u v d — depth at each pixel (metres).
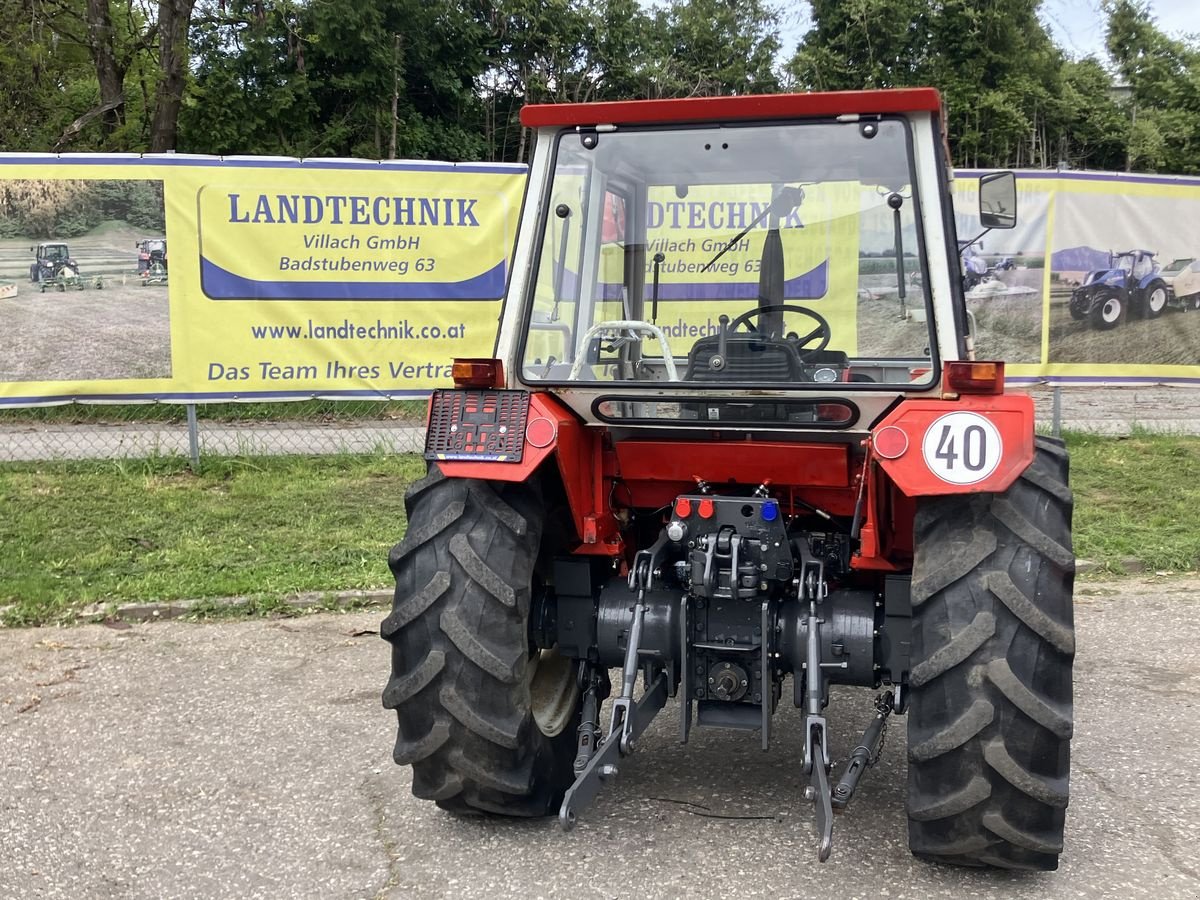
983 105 24.84
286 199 8.30
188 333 8.30
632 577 3.28
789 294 3.38
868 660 3.17
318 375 8.52
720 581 3.17
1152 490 8.12
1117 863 3.09
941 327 3.04
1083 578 6.46
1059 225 8.98
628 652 3.22
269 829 3.38
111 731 4.20
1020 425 2.78
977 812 2.80
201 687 4.69
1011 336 9.05
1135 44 30.25
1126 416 10.90
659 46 25.67
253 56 19.31
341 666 4.96
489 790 3.16
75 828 3.39
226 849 3.26
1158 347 9.29
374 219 8.43
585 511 3.35
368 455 8.93
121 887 3.04
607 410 3.26
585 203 3.41
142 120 19.58
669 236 3.44
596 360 3.49
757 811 3.46
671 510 3.58
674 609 3.30
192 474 8.41
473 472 3.07
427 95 22.56
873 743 3.18
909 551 3.36
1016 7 25.72
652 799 3.56
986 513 2.90
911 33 25.94
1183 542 6.85
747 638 3.25
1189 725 4.22
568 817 2.89
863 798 3.56
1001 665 2.75
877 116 3.10
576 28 23.81
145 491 7.90
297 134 20.11
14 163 7.98
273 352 8.44
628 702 3.16
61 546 6.62
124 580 6.03
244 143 19.64
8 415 9.94
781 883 2.99
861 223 3.21
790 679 4.65
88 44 17.77
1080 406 11.45
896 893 2.93
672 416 3.21
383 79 20.45
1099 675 4.84
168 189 8.16
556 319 3.42
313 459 8.83
